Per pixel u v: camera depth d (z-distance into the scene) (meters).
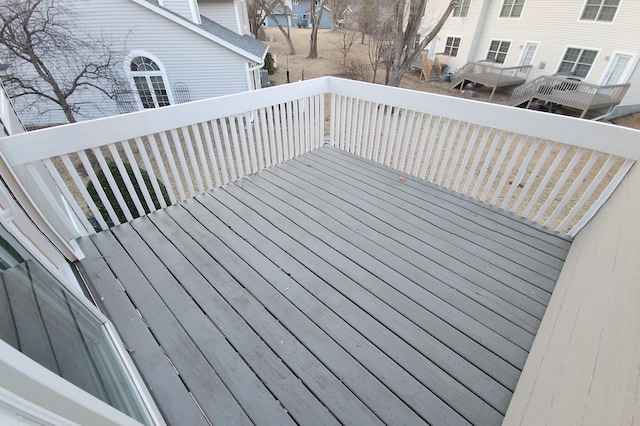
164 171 2.51
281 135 3.41
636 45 8.39
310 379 1.47
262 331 1.67
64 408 0.59
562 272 1.99
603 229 1.70
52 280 1.19
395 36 9.34
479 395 1.41
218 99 2.56
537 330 1.68
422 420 1.33
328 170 3.28
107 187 3.24
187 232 2.36
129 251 2.17
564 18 9.65
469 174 2.74
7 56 5.62
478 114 2.46
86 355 1.06
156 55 7.27
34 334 0.82
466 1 11.98
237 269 2.04
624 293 0.89
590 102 8.67
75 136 1.96
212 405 1.38
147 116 2.23
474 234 2.39
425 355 1.56
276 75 14.21
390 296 1.87
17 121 3.49
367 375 1.48
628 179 1.86
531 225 2.48
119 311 1.77
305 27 33.41
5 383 0.48
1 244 0.94
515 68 10.66
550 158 6.68
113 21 6.73
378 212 2.62
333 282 1.96
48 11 5.93
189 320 1.73
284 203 2.72
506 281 1.99
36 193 1.91
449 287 1.94
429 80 13.97
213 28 8.23
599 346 0.84
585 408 0.68
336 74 12.73
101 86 7.35
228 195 2.81
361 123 3.40
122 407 1.02
